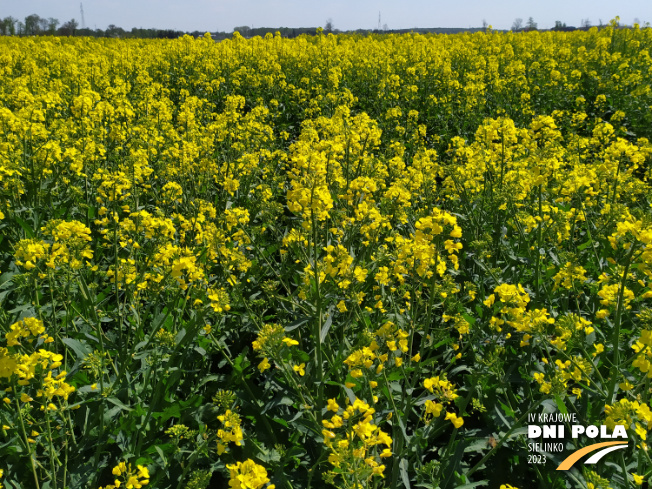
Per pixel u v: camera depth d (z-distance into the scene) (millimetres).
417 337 4180
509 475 3049
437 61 13633
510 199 4660
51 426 2967
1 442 2922
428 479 2762
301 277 3832
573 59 15273
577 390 2873
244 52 16125
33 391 3115
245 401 3125
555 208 4508
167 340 3104
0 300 3506
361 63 14594
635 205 5867
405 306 3996
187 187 6074
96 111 6727
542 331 2795
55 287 3525
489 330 3834
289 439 3023
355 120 5559
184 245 4602
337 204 4391
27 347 3135
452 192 5797
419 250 2953
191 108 8977
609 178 4695
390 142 8484
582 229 5426
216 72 13547
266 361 2717
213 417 3191
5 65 11734
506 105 10992
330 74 12430
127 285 3654
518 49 18625
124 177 4516
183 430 2658
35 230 4586
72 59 13016
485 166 5527
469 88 10617
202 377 3553
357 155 5355
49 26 65250
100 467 2846
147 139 6492
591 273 4492
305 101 11438
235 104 8336
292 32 60438
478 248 4191
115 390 3104
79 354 3199
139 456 2861
